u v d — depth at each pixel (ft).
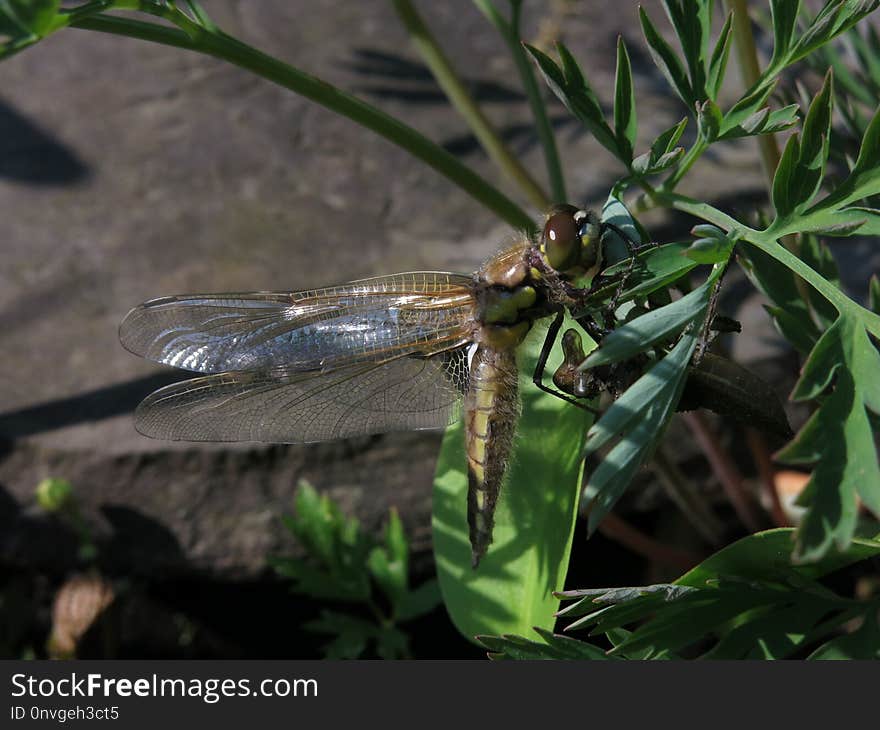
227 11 1.16
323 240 1.05
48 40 1.16
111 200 1.07
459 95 0.99
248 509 0.99
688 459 0.99
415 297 0.93
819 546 0.79
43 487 0.97
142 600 1.02
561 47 0.84
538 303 0.91
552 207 0.89
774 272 0.87
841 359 0.81
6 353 1.02
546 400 0.91
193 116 1.11
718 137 0.83
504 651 0.84
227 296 0.95
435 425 0.93
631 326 0.82
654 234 1.03
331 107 0.88
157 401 0.94
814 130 0.82
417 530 0.99
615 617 0.83
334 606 1.03
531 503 0.89
